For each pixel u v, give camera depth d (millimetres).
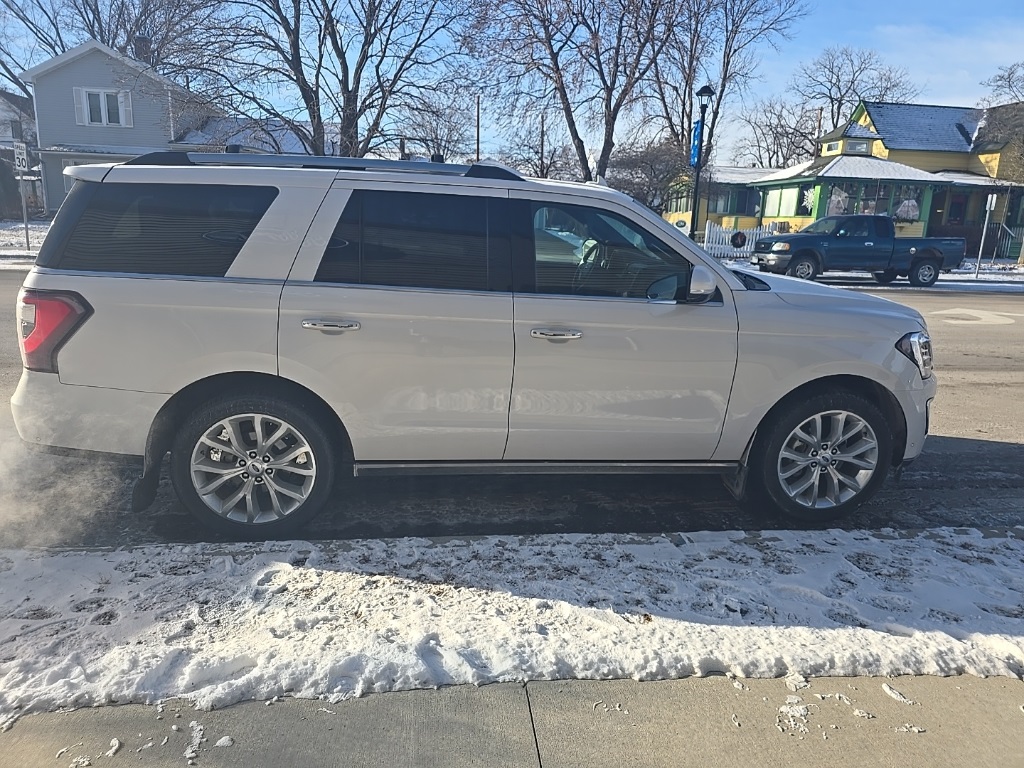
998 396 7535
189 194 3521
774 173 41125
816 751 2332
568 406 3713
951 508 4441
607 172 29266
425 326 3539
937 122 40844
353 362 3516
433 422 3643
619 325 3672
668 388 3775
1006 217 36500
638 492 4547
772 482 3992
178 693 2471
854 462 4043
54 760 2184
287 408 3537
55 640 2713
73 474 4586
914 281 21156
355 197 3588
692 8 27234
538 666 2654
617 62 26625
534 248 3684
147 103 35844
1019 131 35500
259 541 3635
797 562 3527
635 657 2719
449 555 3486
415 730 2363
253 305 3441
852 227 20547
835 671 2701
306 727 2357
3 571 3225
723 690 2594
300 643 2734
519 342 3605
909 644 2852
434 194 3646
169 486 4398
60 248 3482
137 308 3406
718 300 3814
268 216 3523
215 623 2854
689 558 3535
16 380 6836
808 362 3857
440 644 2768
